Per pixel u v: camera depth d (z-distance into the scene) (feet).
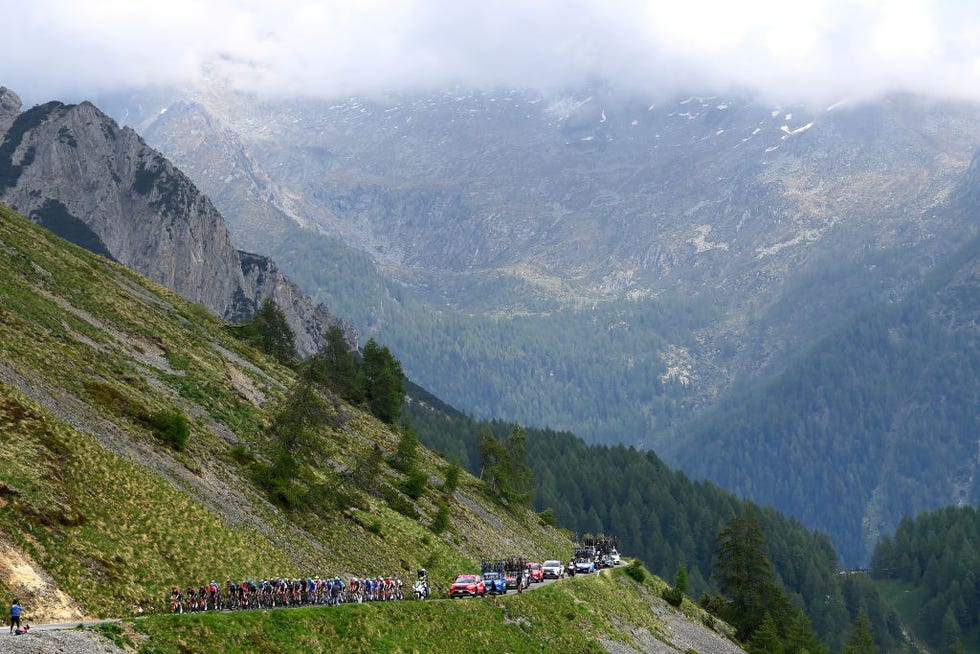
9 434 191.72
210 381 333.21
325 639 182.50
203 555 201.87
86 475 197.77
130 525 193.06
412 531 317.63
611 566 404.77
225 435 291.99
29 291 306.35
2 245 334.03
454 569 305.73
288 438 283.38
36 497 176.76
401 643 200.23
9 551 159.33
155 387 294.66
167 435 249.75
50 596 155.94
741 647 392.06
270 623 175.63
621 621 318.24
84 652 134.62
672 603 394.32
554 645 255.50
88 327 310.65
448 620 226.79
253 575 207.62
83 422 225.15
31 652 126.52
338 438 394.32
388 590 232.94
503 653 229.86
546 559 401.70
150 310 384.27
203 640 157.89
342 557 258.78
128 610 167.22
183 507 214.48
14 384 220.43
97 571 171.63
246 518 238.48
